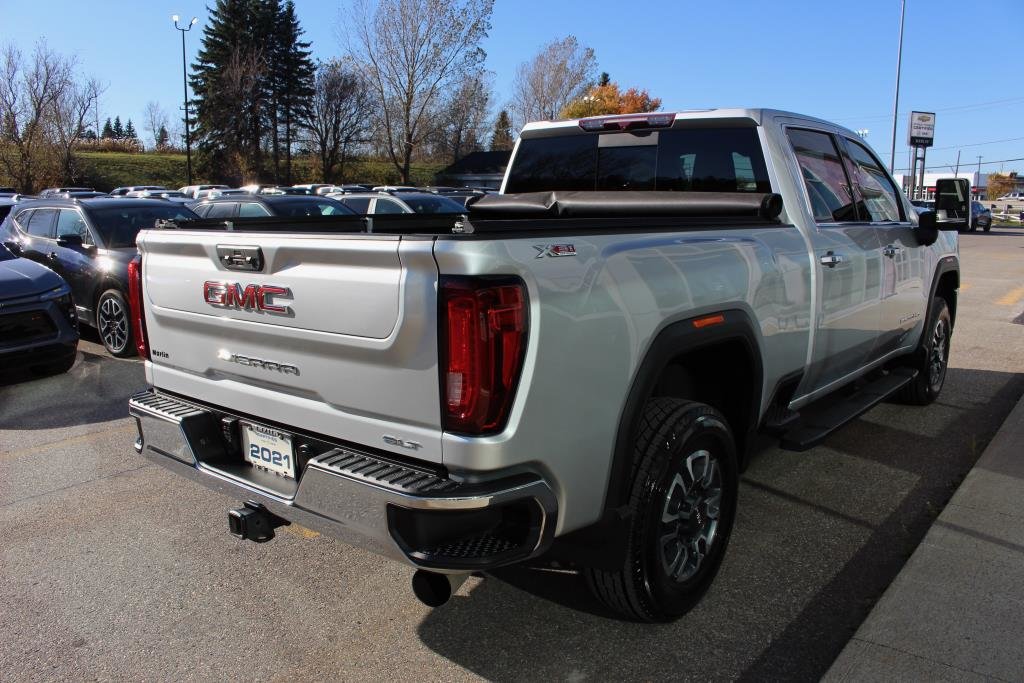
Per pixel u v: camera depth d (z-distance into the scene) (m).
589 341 2.44
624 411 2.63
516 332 2.22
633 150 4.39
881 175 5.07
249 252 2.67
